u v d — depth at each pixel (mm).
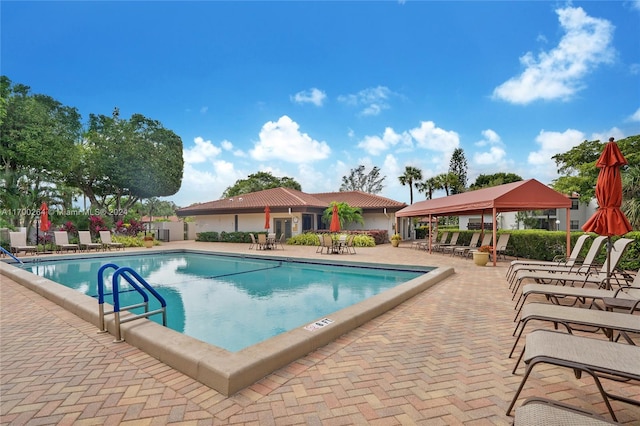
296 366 3525
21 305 6293
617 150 5836
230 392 2936
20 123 20641
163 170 29891
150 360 3711
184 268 13648
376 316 5387
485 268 11195
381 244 24672
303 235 23172
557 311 3646
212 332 5812
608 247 5969
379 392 2988
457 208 14117
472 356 3781
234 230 28000
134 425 2531
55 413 2697
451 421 2557
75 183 27859
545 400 2098
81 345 4184
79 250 18141
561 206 11969
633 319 3365
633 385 3053
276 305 7637
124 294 8867
